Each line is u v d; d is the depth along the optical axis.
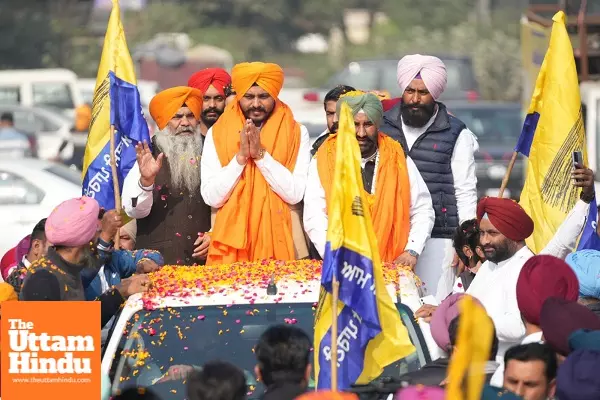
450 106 58.72
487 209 18.83
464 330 12.85
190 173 22.14
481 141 56.19
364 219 16.58
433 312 17.11
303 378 14.95
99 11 141.12
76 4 135.75
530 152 23.17
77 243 17.17
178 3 155.75
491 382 15.77
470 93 67.81
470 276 22.05
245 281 17.89
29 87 77.19
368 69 74.06
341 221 16.45
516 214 18.64
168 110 22.28
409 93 23.09
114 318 17.78
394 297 17.59
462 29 139.12
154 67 102.62
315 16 160.25
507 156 53.75
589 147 42.19
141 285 17.75
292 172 21.67
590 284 18.47
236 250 21.44
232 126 21.94
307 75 147.75
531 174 23.05
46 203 42.72
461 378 13.02
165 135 22.36
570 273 16.72
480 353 12.95
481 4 147.50
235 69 21.84
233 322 17.23
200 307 17.36
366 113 20.73
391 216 21.09
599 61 42.25
